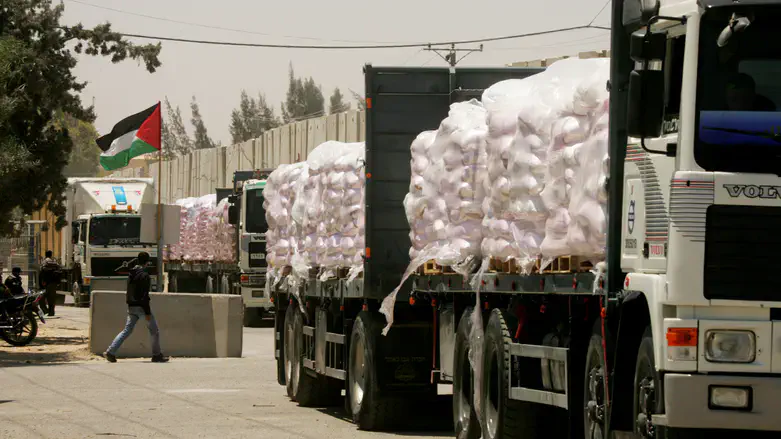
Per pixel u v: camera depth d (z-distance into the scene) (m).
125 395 19.92
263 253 38.34
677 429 8.99
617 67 10.04
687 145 8.96
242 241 38.41
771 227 8.91
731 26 8.93
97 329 28.17
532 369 12.10
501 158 11.85
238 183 40.91
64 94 31.73
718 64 9.02
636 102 9.09
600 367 10.35
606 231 10.14
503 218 11.97
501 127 11.96
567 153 10.73
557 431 12.13
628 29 9.99
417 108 15.91
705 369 8.82
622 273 10.04
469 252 13.05
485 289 12.77
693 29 9.03
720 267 8.86
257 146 57.59
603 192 10.20
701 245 8.85
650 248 9.40
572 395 11.01
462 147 13.02
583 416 10.91
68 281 52.31
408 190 15.84
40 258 55.19
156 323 26.72
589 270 10.73
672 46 9.34
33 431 15.27
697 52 9.02
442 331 14.77
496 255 12.12
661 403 8.99
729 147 8.94
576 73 11.37
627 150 9.98
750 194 8.88
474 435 13.34
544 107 11.27
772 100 9.00
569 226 10.73
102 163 34.84
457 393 13.79
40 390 20.62
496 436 12.33
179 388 21.19
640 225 9.63
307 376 18.70
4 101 27.95
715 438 9.16
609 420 9.88
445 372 14.62
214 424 16.14
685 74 9.05
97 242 45.00
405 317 15.65
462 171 13.04
